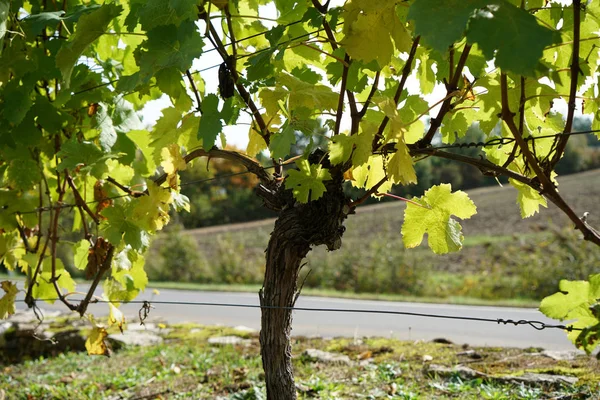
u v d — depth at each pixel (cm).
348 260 1506
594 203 1986
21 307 1070
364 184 277
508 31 146
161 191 258
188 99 254
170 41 222
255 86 232
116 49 342
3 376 596
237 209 3092
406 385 441
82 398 482
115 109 320
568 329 192
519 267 1348
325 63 270
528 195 259
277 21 255
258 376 489
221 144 268
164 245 1850
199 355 591
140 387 505
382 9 203
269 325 251
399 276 1416
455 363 488
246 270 1739
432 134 238
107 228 281
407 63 227
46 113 286
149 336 711
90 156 284
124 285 349
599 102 237
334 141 219
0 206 324
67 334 717
